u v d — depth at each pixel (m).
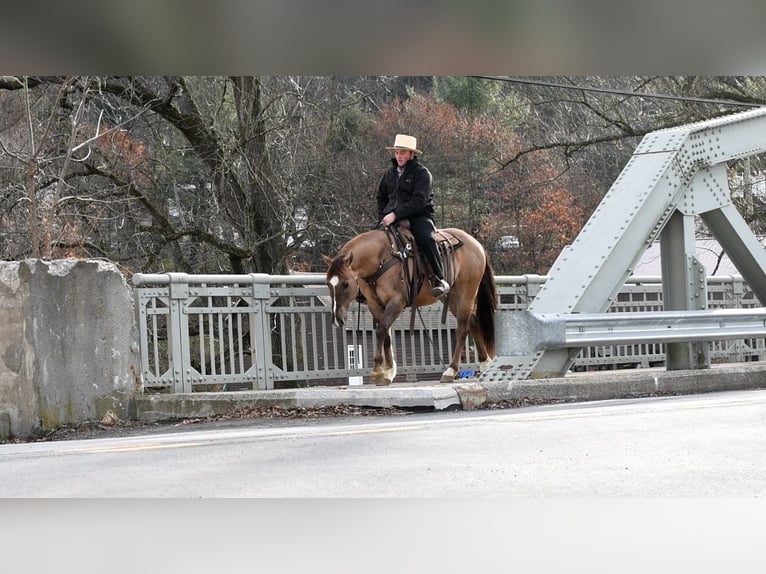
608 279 14.68
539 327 13.85
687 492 6.70
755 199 32.16
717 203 15.91
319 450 8.66
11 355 11.92
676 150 15.25
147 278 13.63
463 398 13.17
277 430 10.38
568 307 14.41
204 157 24.83
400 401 12.95
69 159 20.89
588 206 41.28
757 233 32.72
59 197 21.05
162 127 27.52
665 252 16.02
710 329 15.46
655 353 20.48
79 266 12.51
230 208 25.41
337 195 32.06
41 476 7.72
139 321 13.61
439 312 17.98
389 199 15.27
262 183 24.81
